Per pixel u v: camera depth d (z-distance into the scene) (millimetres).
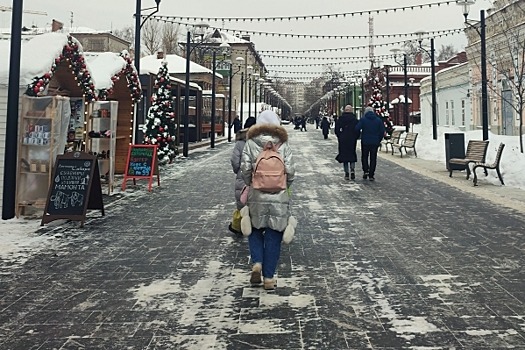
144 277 5758
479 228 8016
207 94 38500
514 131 25797
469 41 32125
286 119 118812
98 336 4184
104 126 12727
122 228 8344
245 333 4195
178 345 3988
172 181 14430
